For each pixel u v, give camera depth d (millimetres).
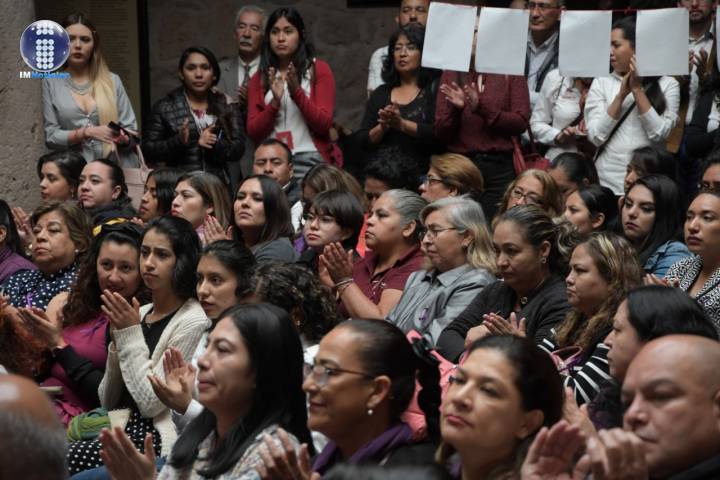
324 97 9391
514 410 3543
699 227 5801
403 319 6328
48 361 6316
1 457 2369
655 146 8344
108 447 4203
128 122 10008
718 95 8508
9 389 2441
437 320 6191
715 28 8469
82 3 11062
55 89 9555
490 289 6078
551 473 3148
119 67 11117
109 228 6621
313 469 4160
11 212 7891
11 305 6812
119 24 11078
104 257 6520
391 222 6781
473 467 3592
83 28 9594
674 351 3203
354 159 9289
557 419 3631
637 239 6699
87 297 6594
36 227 7449
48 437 2426
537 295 5812
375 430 4055
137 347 5844
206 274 5688
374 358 4020
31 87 9273
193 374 5086
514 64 7875
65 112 9547
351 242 7059
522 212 5852
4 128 9023
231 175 9578
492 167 8664
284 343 4316
